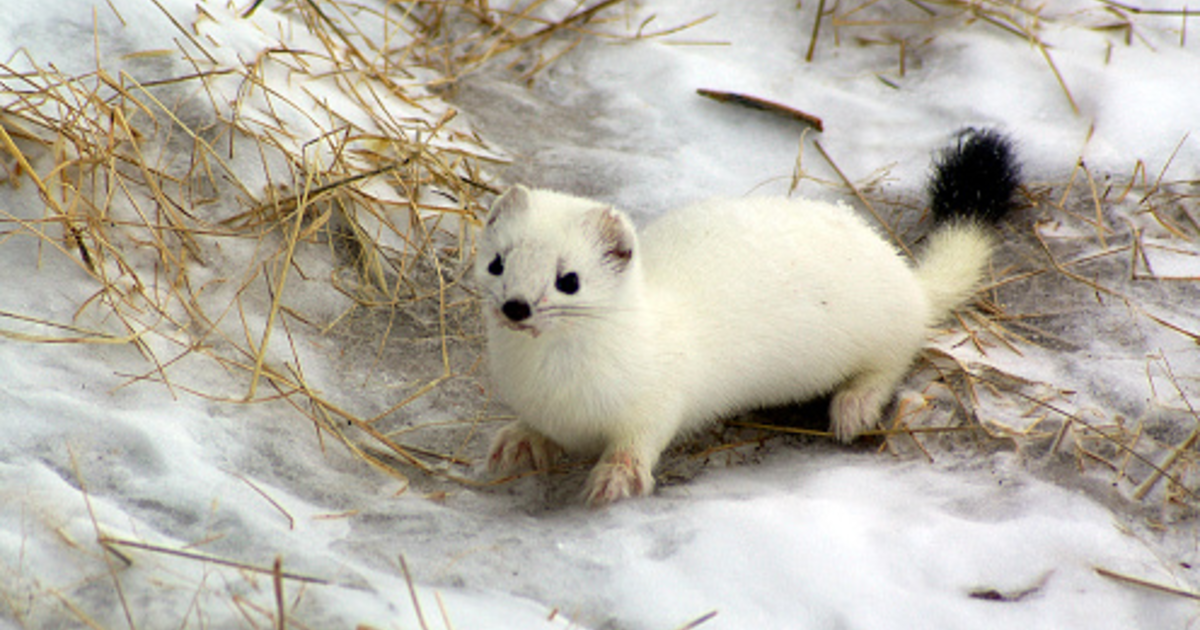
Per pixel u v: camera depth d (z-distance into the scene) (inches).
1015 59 545.3
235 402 331.0
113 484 282.2
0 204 369.4
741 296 346.3
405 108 501.0
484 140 502.0
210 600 240.8
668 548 277.6
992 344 395.5
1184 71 529.0
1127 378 361.4
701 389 341.1
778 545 275.0
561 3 604.7
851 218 386.3
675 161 494.6
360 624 233.5
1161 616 262.1
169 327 357.1
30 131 386.3
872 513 296.0
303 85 464.4
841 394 370.9
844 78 551.5
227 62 448.5
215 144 417.4
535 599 258.1
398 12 581.0
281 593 230.8
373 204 428.5
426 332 395.9
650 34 586.2
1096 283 419.5
